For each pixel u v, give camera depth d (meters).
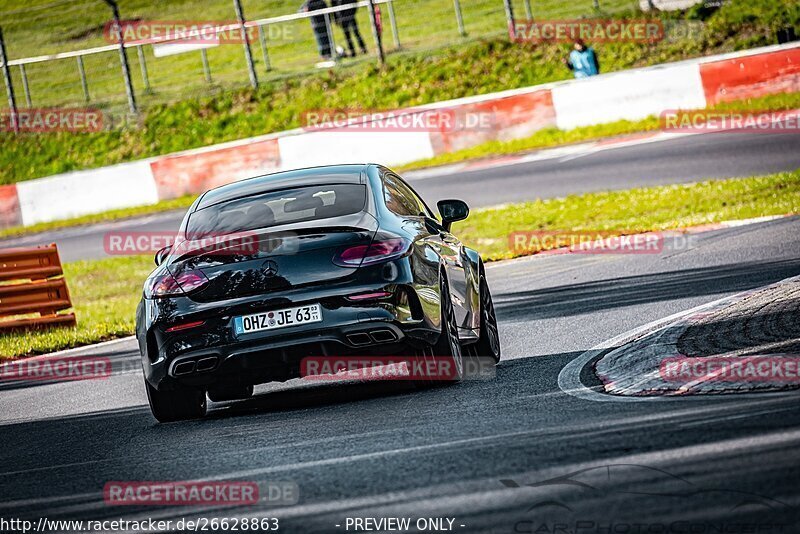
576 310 34.88
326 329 22.94
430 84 103.88
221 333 23.20
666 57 99.00
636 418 18.38
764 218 49.19
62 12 146.25
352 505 15.18
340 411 23.08
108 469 20.30
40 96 121.69
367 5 107.81
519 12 115.12
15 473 21.25
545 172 71.75
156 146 108.56
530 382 23.72
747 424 16.88
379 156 85.69
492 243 54.66
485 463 16.52
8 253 49.22
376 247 23.41
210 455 20.16
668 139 75.69
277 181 26.41
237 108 109.56
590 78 82.12
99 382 34.28
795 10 96.62
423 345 23.53
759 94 78.69
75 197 91.81
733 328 24.92
